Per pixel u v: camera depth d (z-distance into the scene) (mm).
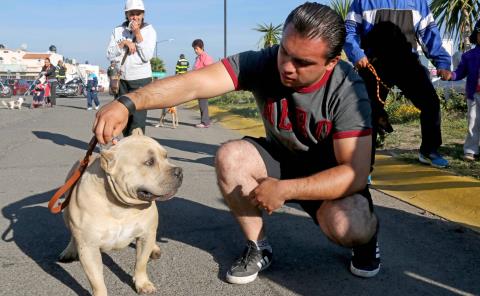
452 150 5996
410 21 4484
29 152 7391
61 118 13430
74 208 2586
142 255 2752
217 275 2969
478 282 2809
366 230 2551
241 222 2893
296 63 2293
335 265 3059
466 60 5469
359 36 4516
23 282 2910
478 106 5355
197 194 4770
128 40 6031
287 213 4074
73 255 3197
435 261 3090
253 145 2869
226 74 2715
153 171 2568
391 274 2918
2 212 4262
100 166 2592
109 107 2391
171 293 2748
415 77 4695
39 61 68688
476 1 8734
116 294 2744
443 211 3992
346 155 2451
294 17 2264
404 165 5316
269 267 3035
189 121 12328
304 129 2617
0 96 27984
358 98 2484
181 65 13664
